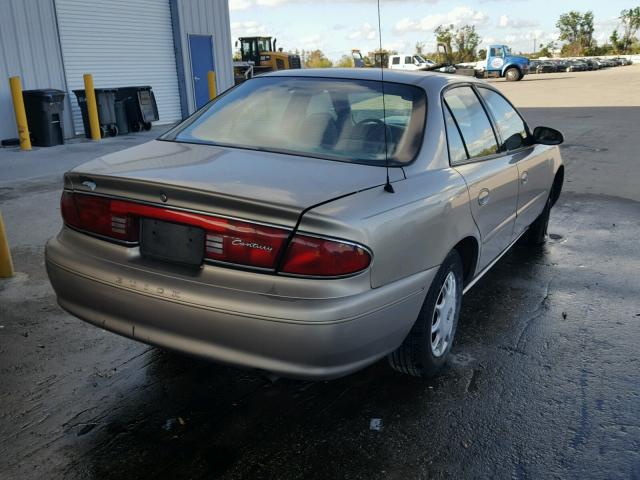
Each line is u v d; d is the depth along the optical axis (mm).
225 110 3465
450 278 3178
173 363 3375
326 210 2312
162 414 2885
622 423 2857
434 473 2502
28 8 12109
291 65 30953
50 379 3180
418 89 3359
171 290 2434
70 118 13258
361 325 2373
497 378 3254
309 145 3029
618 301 4359
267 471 2498
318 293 2277
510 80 39156
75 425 2783
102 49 13969
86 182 2703
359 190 2531
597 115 17078
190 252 2445
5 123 11859
